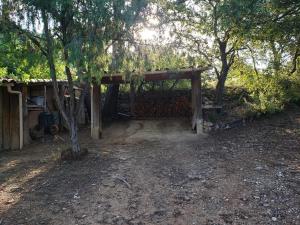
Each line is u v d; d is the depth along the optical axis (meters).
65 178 7.40
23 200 6.40
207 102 13.40
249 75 13.37
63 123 14.19
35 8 7.16
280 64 13.30
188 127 12.53
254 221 5.41
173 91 15.72
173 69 10.38
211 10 11.30
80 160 8.67
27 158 9.47
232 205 5.92
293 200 5.95
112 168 7.93
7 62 12.55
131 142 11.00
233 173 7.26
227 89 14.95
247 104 12.65
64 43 7.57
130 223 5.52
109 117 15.31
